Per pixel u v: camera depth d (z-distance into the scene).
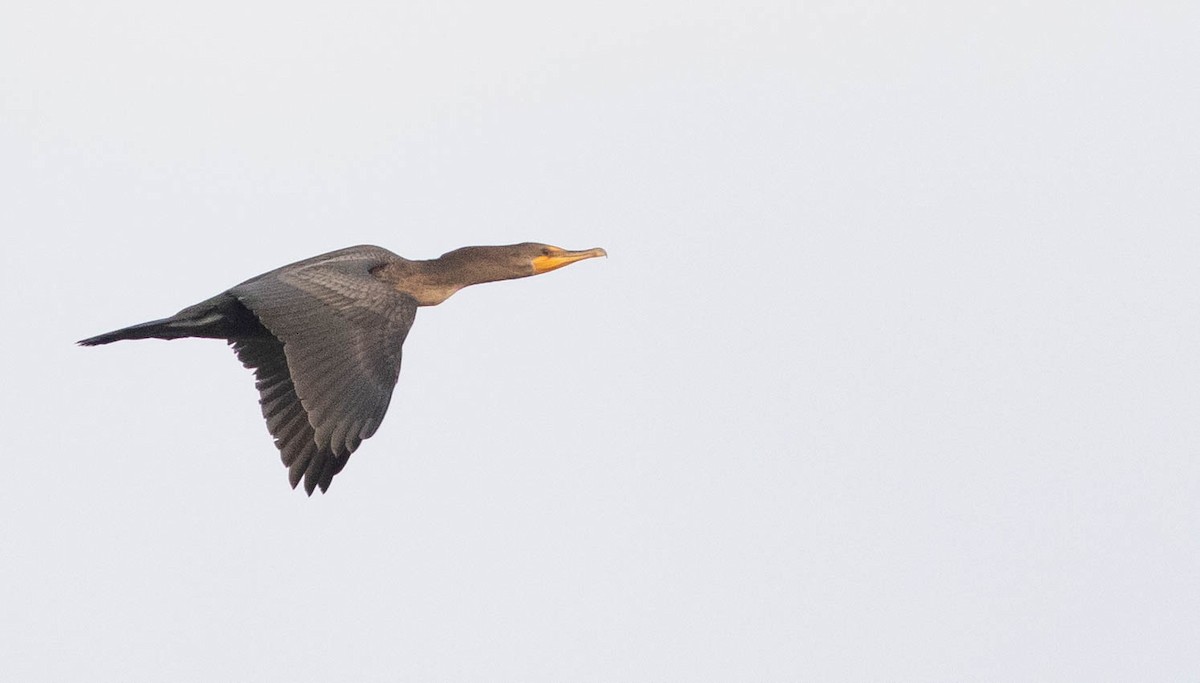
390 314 16.80
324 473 16.78
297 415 17.30
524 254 20.19
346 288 16.80
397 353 16.59
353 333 16.47
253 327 17.75
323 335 16.31
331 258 18.48
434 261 19.97
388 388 16.36
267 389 17.56
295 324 16.31
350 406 16.05
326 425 15.92
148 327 17.56
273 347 17.77
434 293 19.88
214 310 17.48
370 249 19.53
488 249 20.16
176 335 17.75
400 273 19.55
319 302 16.55
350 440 15.93
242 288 16.81
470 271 20.03
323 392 16.02
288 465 17.02
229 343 17.92
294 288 16.66
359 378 16.22
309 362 16.12
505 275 20.16
